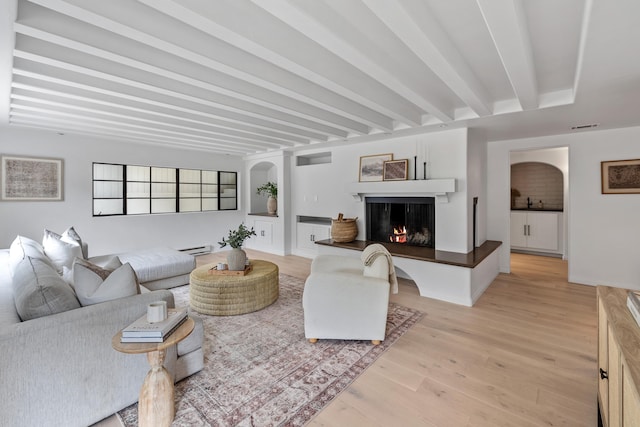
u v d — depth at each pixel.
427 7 1.60
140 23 1.63
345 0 1.56
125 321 1.75
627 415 1.05
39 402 1.47
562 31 1.81
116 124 3.69
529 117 3.25
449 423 1.68
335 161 5.32
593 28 1.55
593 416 1.71
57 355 1.52
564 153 5.68
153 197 5.64
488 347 2.49
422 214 4.41
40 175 4.30
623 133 3.78
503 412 1.76
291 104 3.09
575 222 4.18
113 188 5.12
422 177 4.19
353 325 2.51
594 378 2.07
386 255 2.76
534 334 2.72
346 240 4.80
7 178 4.06
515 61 1.89
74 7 1.40
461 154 3.85
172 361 1.91
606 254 3.97
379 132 4.02
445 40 1.86
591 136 3.99
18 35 1.84
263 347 2.49
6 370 1.38
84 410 1.60
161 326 1.52
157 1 1.36
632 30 1.56
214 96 2.88
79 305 1.83
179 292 3.85
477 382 2.04
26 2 1.57
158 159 5.53
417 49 1.75
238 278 3.20
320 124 4.02
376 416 1.73
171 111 3.28
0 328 1.42
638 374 0.92
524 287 4.06
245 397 1.88
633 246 3.79
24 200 4.20
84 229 4.71
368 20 1.72
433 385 2.01
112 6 1.52
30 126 3.88
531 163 6.59
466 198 3.84
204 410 1.77
